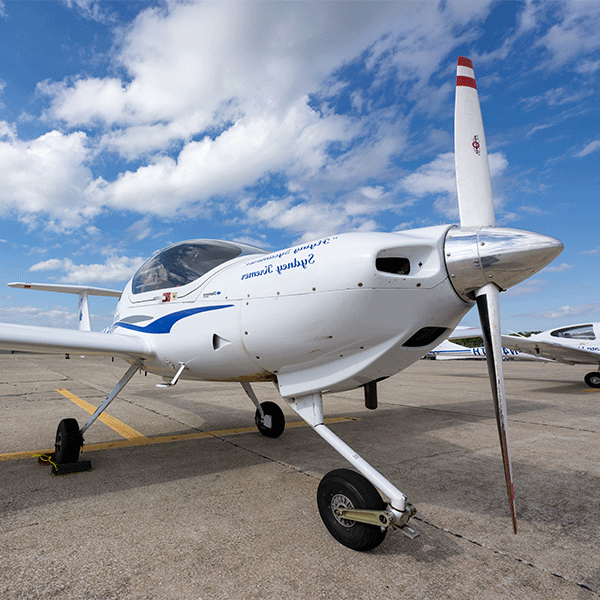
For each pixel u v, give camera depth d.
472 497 2.59
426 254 2.12
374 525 1.82
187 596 1.53
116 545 1.92
